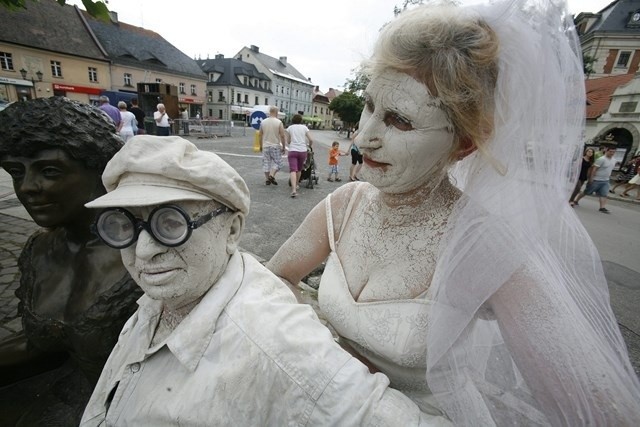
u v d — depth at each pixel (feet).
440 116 2.33
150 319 3.11
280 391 2.42
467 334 2.59
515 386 2.96
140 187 2.49
